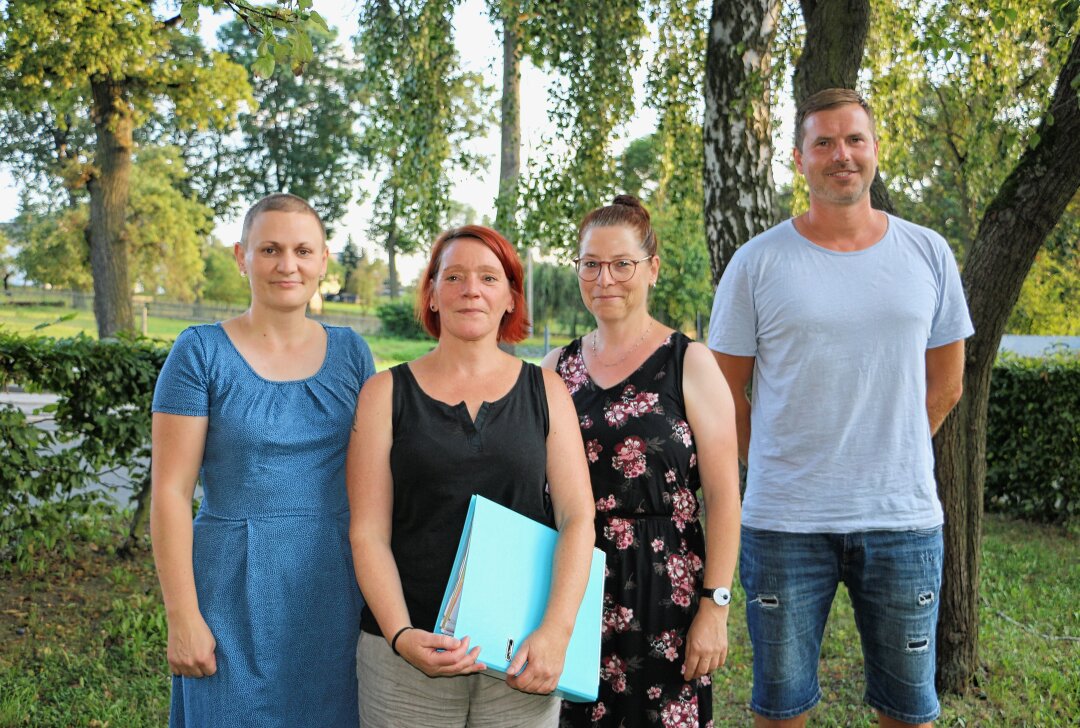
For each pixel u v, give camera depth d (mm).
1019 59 5223
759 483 2557
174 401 1974
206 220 39344
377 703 1892
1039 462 6879
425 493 1882
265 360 2076
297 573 2008
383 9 7027
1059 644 4152
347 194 42000
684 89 6309
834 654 4078
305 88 41188
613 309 2273
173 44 22688
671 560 2199
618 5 6051
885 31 5582
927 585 2449
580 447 2014
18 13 12695
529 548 1848
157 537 1943
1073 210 8469
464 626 1691
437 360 1993
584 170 6402
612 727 2209
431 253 2029
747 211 4250
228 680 1969
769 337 2518
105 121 16562
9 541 4789
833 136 2398
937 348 2611
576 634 1883
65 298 41125
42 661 3900
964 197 8180
